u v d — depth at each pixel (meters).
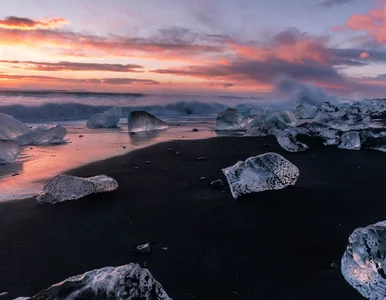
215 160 5.91
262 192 4.06
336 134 7.51
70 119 13.30
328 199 3.85
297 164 5.54
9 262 2.50
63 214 3.44
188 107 17.52
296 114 14.24
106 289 1.71
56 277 2.32
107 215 3.42
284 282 2.27
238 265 2.48
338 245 2.79
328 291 2.16
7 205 3.67
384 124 10.52
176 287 2.20
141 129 9.95
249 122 11.59
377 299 2.04
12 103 13.01
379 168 5.29
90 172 5.07
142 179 4.70
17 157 6.01
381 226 2.35
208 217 3.38
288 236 2.96
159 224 3.21
